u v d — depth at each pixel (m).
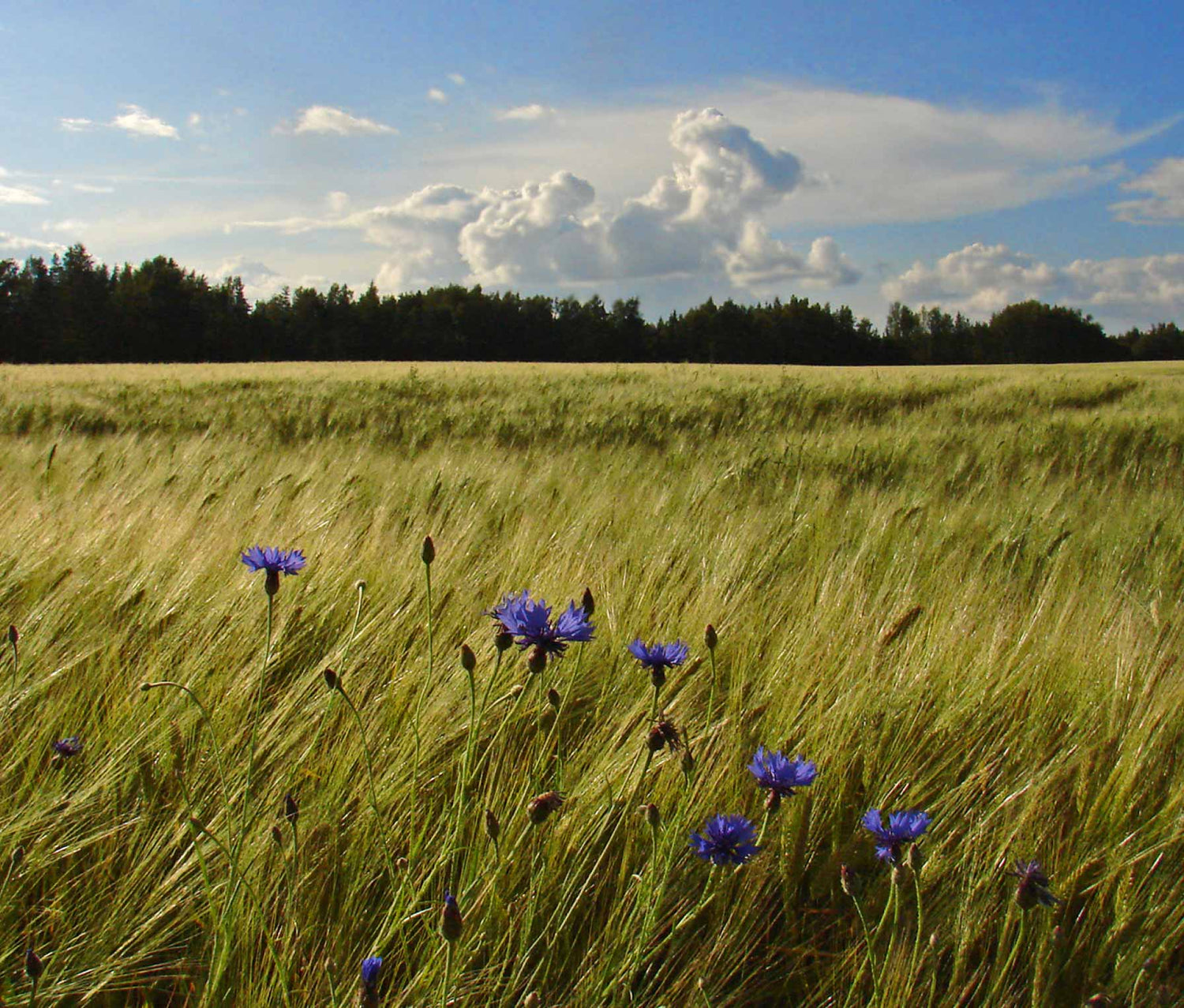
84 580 2.71
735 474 6.52
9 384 17.92
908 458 8.24
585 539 3.98
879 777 2.02
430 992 1.43
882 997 1.37
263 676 1.67
